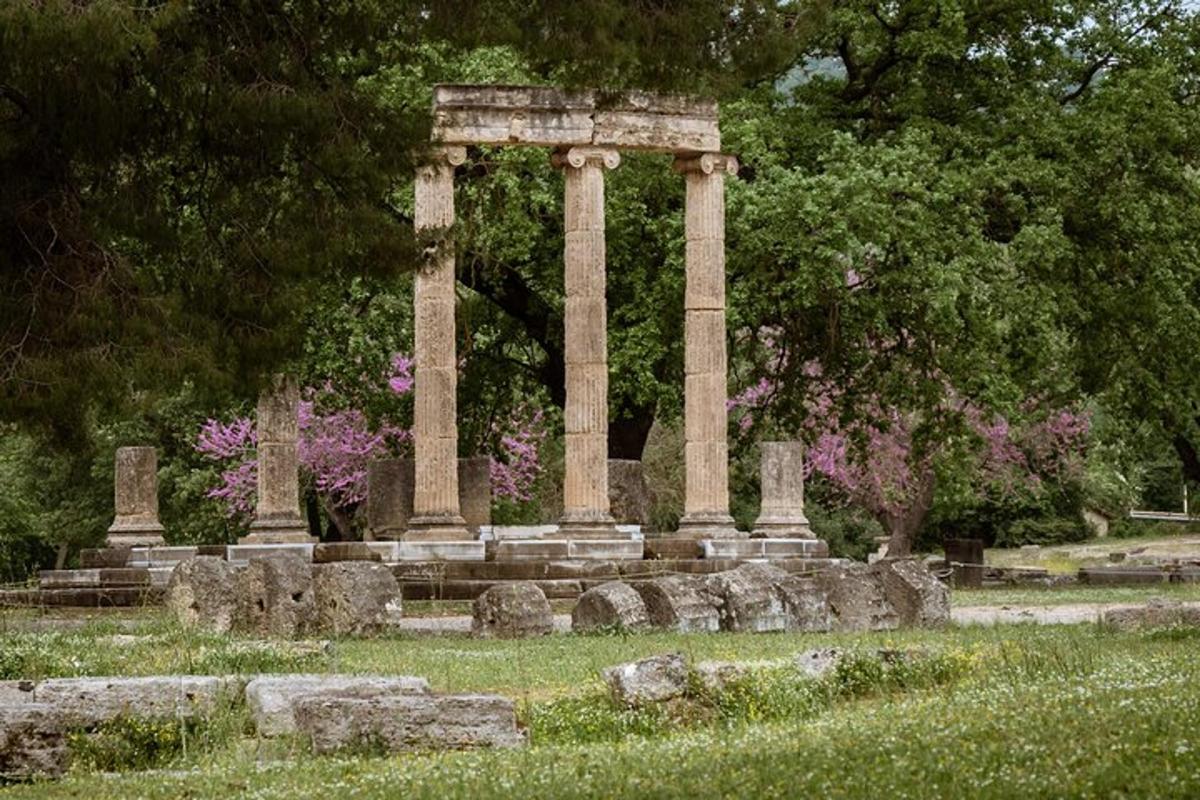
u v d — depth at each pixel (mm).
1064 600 41594
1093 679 18562
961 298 48906
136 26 24219
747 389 57562
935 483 54469
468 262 48094
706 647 26078
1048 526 87375
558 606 37688
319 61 27406
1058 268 51312
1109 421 68562
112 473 65875
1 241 26156
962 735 14141
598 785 13469
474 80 45531
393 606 30328
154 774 16609
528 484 61344
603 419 42688
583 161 42344
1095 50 53969
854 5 51000
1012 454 65750
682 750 15258
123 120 25500
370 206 27516
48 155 26188
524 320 51875
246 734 18234
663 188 48469
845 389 52594
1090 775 12172
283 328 27000
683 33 25188
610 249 47844
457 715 17141
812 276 46562
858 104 53094
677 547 41719
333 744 16922
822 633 30203
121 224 26422
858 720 16781
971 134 51125
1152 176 51969
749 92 51281
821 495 76625
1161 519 89875
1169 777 11922
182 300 26797
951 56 50469
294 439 42750
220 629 30484
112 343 25719
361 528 59938
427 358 42000
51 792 15719
